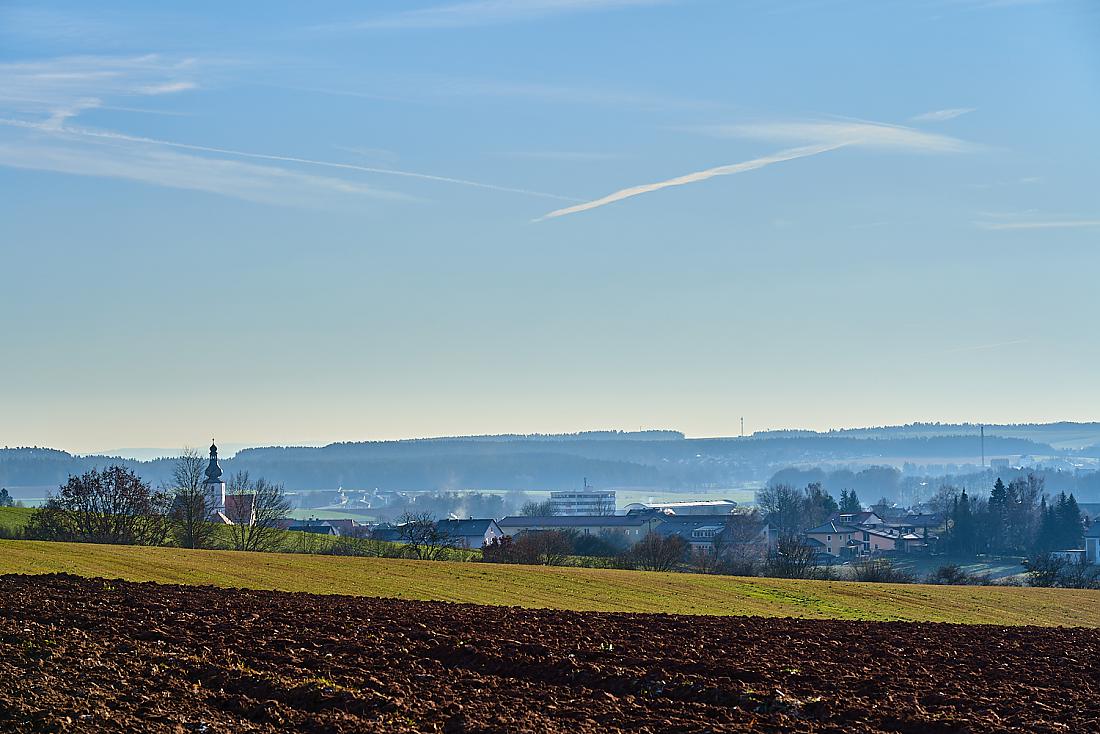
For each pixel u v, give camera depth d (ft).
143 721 66.64
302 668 83.10
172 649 88.02
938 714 73.77
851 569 398.42
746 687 80.38
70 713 67.36
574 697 77.15
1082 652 104.53
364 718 69.62
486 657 89.51
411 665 85.61
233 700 72.59
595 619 122.93
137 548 213.25
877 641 110.11
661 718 71.61
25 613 103.86
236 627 101.35
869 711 73.72
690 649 98.37
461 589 182.39
